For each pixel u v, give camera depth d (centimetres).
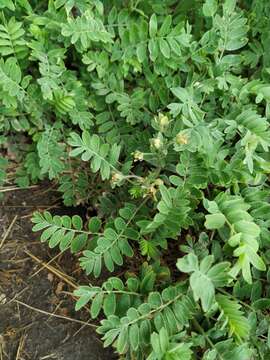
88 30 25
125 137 28
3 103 26
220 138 25
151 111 28
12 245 29
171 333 23
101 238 24
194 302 23
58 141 28
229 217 23
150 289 24
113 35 27
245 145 24
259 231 22
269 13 29
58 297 28
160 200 24
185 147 24
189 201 24
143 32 26
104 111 28
